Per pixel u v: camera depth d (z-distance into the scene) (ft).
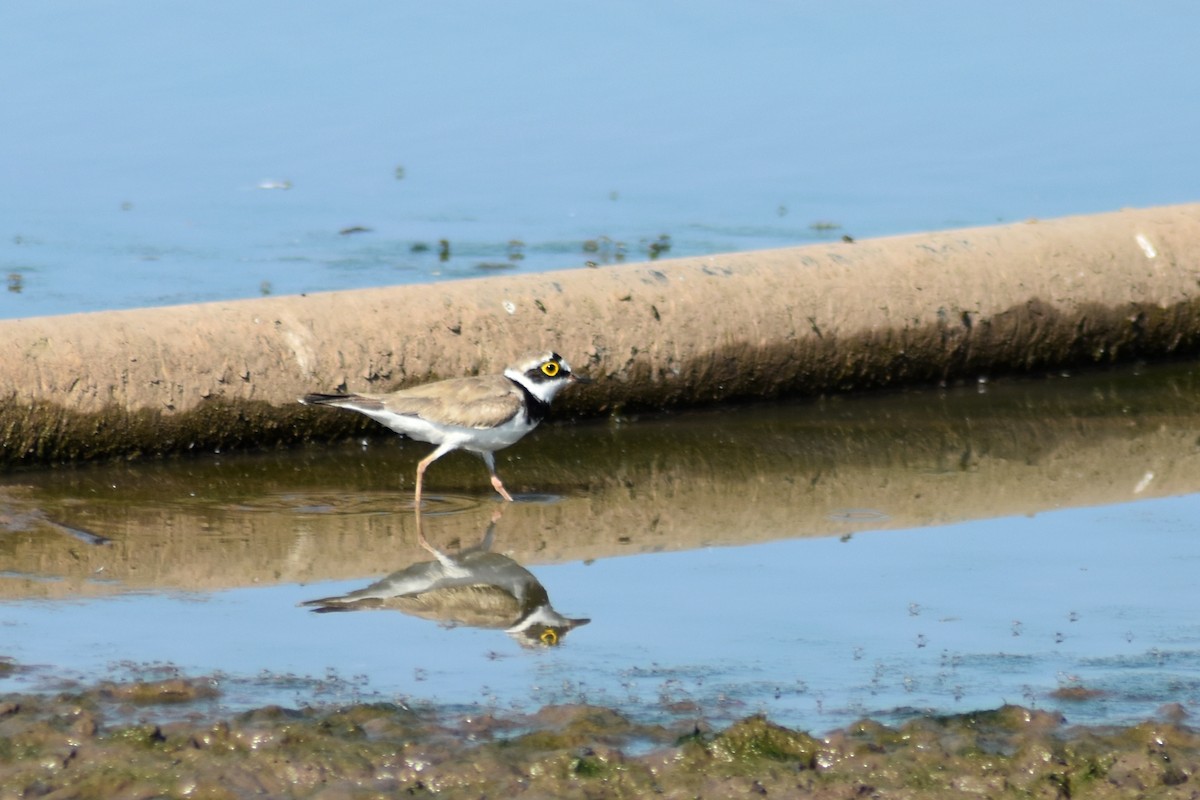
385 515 46.01
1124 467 50.21
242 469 50.62
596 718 30.63
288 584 39.65
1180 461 50.80
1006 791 27.94
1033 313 59.77
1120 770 28.43
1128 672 33.40
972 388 60.39
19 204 79.25
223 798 27.96
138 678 33.30
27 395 48.96
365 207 79.66
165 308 52.85
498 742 29.73
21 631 36.01
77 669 33.76
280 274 68.85
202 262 70.74
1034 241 60.85
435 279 67.82
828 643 35.37
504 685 32.91
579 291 55.62
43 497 46.98
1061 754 28.86
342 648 35.14
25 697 31.76
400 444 53.88
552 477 50.03
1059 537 43.32
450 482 49.57
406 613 37.52
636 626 36.58
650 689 32.68
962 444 53.11
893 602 38.17
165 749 29.43
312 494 48.01
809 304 57.26
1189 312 61.46
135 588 39.14
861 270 58.39
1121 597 38.32
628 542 43.32
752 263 58.08
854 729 30.09
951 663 34.06
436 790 28.17
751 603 38.17
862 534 43.83
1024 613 37.24
